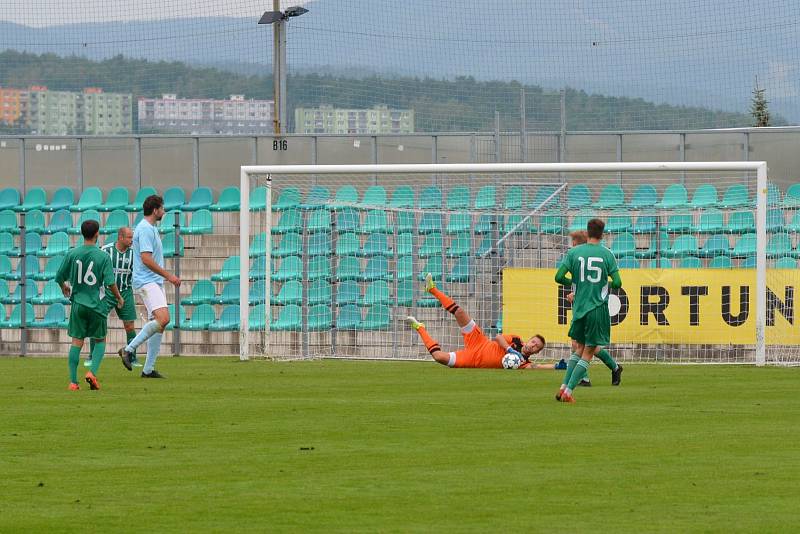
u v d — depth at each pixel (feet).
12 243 244.83
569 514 69.36
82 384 144.87
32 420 109.81
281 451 91.61
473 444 94.68
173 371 163.63
